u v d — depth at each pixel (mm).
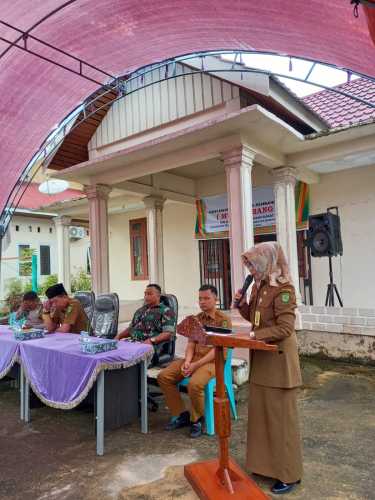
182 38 4277
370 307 6520
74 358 3291
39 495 2574
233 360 4957
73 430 3680
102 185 7121
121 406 3506
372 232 6500
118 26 4172
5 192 6559
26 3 3744
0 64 4590
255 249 2635
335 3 2803
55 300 4629
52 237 13930
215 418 2480
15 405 4457
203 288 3695
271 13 3334
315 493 2490
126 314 8492
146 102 6465
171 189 8242
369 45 3082
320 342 5852
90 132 7191
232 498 2309
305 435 3381
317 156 5781
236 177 5184
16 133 5680
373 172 6480
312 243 6258
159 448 3219
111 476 2781
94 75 5094
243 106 5387
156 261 8320
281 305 2521
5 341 4156
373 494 2471
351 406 4031
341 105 6715
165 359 4328
